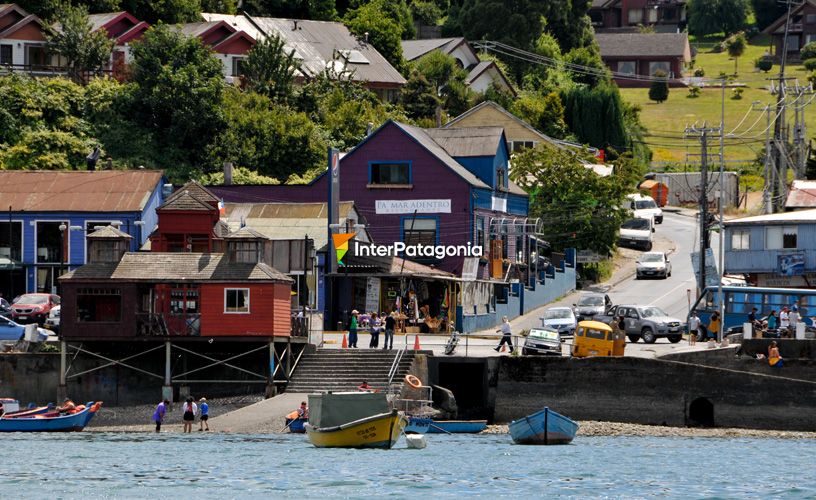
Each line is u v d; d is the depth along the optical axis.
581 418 181.50
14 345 190.75
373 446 156.75
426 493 126.88
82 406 178.00
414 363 185.38
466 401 188.62
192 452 153.00
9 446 158.50
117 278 184.12
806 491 129.75
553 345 191.50
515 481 133.62
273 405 178.75
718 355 189.38
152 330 183.88
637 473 139.38
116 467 141.12
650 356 194.50
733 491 129.50
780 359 187.00
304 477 134.88
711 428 179.38
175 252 191.12
